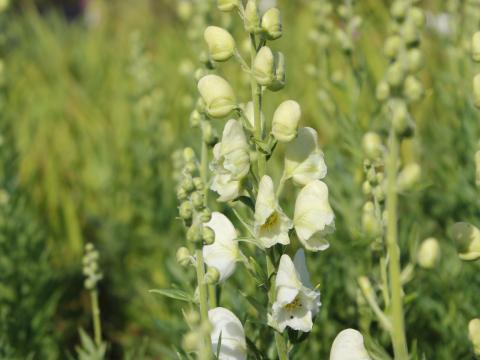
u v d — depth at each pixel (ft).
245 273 2.05
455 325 1.95
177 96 3.62
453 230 1.44
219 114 1.46
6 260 2.42
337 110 2.25
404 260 1.87
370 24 3.43
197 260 1.40
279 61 1.44
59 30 5.67
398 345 1.33
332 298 2.01
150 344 2.53
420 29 1.42
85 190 3.32
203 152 1.68
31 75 4.62
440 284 2.06
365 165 1.51
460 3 2.72
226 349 1.44
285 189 2.31
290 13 4.50
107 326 2.77
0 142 2.76
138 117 3.11
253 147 1.45
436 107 3.04
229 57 1.47
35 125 3.75
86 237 3.21
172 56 4.39
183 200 1.42
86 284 1.86
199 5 2.52
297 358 1.91
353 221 2.06
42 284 2.46
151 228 2.88
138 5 6.08
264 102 2.51
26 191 3.04
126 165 3.21
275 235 1.42
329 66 2.44
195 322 1.29
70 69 4.77
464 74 2.40
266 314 1.45
